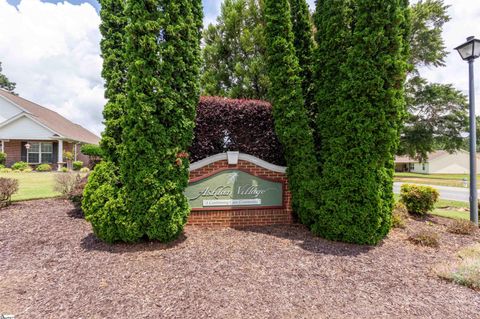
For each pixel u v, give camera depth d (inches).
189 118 173.5
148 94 153.5
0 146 729.6
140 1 151.6
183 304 97.8
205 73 488.1
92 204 159.2
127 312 92.3
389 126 160.9
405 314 95.3
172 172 164.6
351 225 170.9
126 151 155.7
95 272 123.6
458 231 208.2
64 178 310.3
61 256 142.9
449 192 529.0
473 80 231.6
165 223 160.1
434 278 125.5
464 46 233.0
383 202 177.9
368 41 155.6
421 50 741.9
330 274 126.9
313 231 189.3
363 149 162.9
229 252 151.8
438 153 1414.9
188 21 167.3
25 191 344.2
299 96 190.1
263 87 443.8
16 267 129.1
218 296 103.8
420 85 808.9
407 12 178.7
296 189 201.2
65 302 98.2
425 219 258.2
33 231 186.5
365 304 101.3
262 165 216.5
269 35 195.6
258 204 215.2
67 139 762.8
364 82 157.6
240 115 241.8
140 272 123.9
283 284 115.3
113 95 187.2
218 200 207.9
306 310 96.1
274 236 184.9
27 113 716.7
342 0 176.9
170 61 160.2
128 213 157.3
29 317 88.8
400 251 161.9
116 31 197.6
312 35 216.2
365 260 145.5
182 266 131.2
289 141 194.4
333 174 175.5
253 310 95.0
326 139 185.0
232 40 495.8
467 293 111.8
